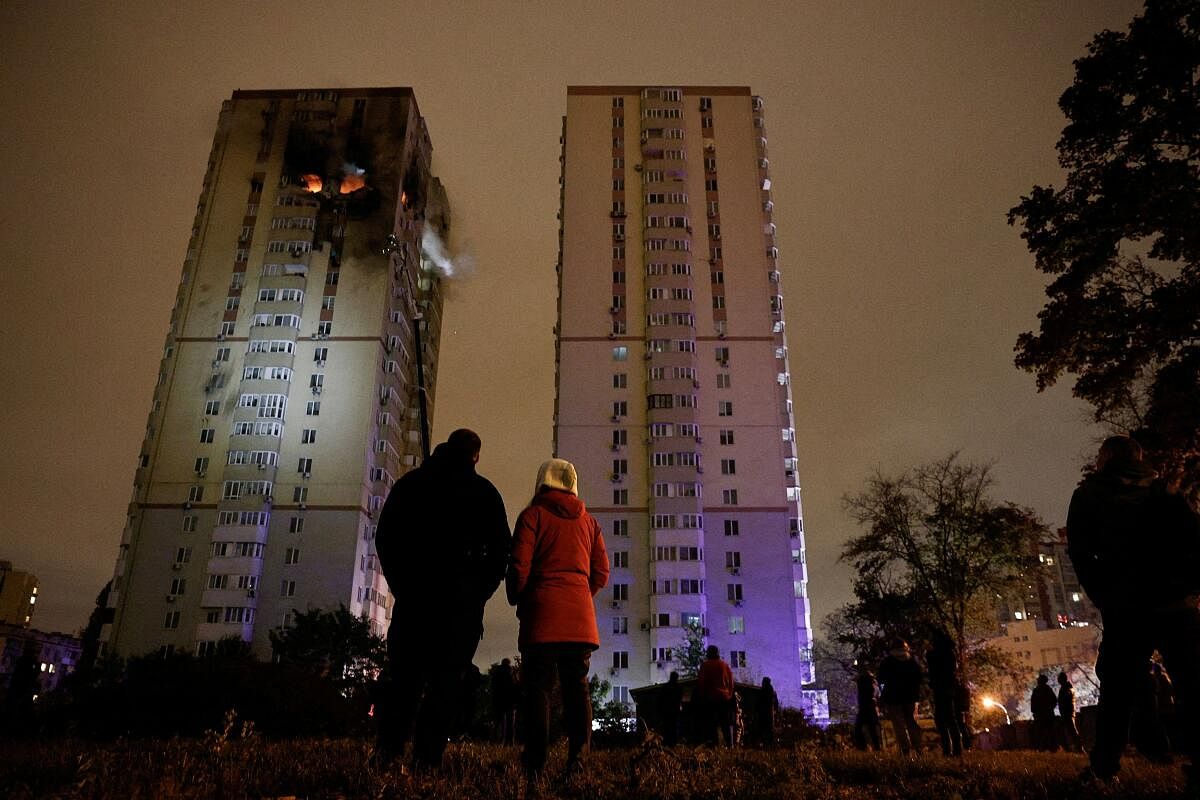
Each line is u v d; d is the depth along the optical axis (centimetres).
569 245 8494
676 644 6812
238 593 6944
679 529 7200
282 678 1261
